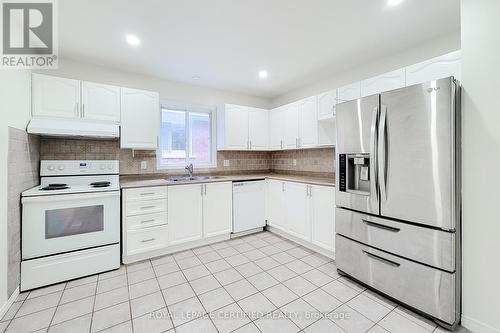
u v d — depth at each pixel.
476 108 1.45
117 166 2.71
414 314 1.65
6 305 1.64
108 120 2.60
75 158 2.69
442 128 1.47
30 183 2.16
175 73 3.09
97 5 1.70
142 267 2.37
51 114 2.30
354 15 1.85
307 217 2.78
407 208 1.65
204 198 2.93
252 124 3.75
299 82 3.45
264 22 1.95
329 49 2.43
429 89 1.52
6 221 1.65
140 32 2.08
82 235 2.15
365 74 2.79
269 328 1.52
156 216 2.60
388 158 1.75
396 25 1.99
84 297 1.84
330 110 2.77
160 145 3.36
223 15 1.84
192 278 2.14
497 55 1.37
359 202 1.98
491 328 1.40
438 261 1.51
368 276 1.92
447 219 1.47
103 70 2.85
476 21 1.44
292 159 3.89
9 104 1.72
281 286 2.01
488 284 1.41
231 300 1.81
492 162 1.39
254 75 3.18
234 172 4.00
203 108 3.69
